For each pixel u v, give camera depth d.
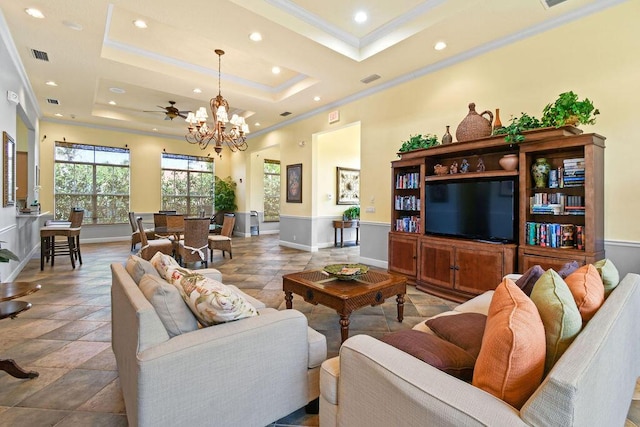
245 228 9.94
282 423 1.69
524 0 3.04
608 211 3.06
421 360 1.16
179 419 1.30
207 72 5.34
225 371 1.41
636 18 2.91
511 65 3.71
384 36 3.99
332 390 1.29
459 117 4.22
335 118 6.28
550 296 1.15
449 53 4.11
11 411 1.74
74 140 7.90
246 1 3.22
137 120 8.00
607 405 1.03
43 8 3.21
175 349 1.30
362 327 2.94
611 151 3.04
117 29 4.10
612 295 1.48
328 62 4.38
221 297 1.47
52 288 4.06
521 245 3.17
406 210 4.66
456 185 3.77
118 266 2.12
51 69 4.67
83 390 1.93
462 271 3.57
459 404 0.84
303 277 2.96
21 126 6.36
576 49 3.24
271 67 5.22
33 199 6.50
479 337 1.57
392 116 5.14
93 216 8.20
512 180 3.30
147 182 9.02
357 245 8.01
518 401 0.90
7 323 2.94
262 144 8.91
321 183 7.58
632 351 1.59
